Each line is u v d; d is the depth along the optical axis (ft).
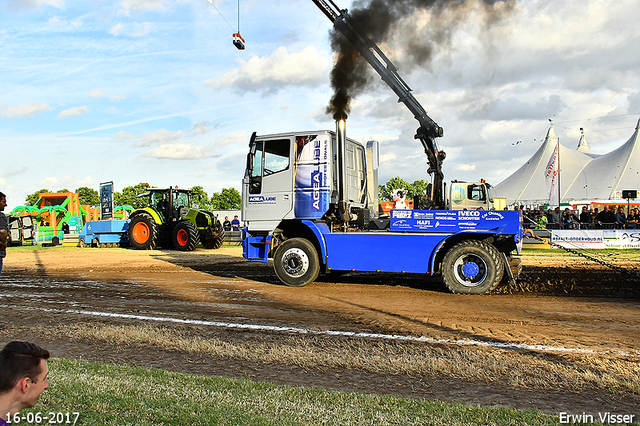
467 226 27.68
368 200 34.09
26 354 6.11
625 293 26.96
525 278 32.68
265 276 35.78
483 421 9.87
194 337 17.07
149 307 23.21
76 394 11.25
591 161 131.95
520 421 9.91
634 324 19.31
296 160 30.17
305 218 30.04
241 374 13.24
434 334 17.70
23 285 30.83
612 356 14.80
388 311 22.15
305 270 30.01
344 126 29.71
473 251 26.81
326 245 29.68
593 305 23.45
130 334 17.21
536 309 22.50
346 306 23.44
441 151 41.91
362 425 9.62
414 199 41.78
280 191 30.55
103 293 27.58
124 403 10.69
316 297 26.11
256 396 11.18
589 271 36.19
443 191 41.91
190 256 55.36
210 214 69.10
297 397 11.12
